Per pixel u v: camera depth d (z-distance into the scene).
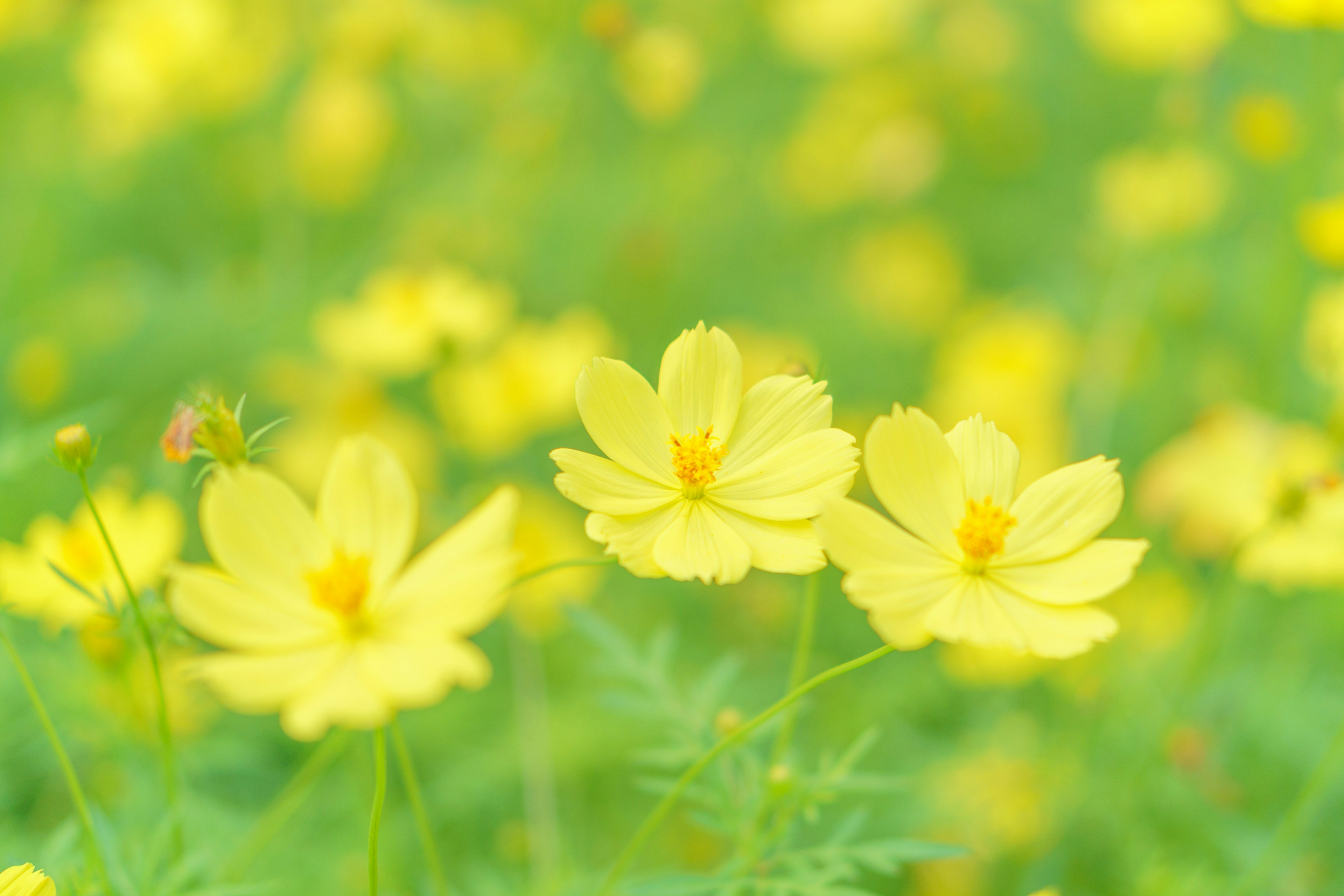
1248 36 1.73
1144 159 1.60
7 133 1.68
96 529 0.83
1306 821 0.90
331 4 1.73
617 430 0.75
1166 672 1.07
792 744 0.82
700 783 0.80
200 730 0.91
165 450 0.75
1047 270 1.74
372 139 1.60
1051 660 1.08
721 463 0.75
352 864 0.89
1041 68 2.08
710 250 1.78
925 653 1.20
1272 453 0.95
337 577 0.72
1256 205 1.69
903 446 0.74
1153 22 1.81
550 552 1.04
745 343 1.55
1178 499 1.13
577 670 1.14
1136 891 0.91
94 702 0.88
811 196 1.88
